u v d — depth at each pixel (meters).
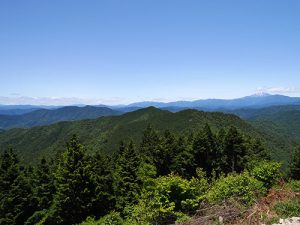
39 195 38.06
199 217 11.05
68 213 32.25
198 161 50.47
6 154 39.66
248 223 9.77
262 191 12.02
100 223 14.47
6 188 35.19
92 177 33.59
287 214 10.11
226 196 12.02
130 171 38.75
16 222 34.22
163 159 48.53
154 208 11.96
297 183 13.48
